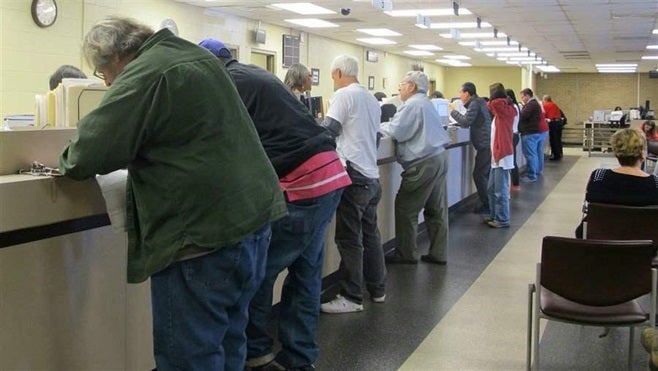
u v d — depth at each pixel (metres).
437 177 4.68
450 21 11.26
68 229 2.10
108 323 2.31
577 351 3.26
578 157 15.05
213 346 1.91
